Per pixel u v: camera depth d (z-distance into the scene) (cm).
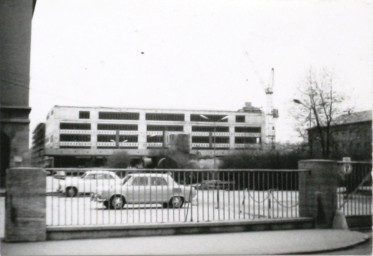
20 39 3238
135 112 10756
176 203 1602
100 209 1809
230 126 11175
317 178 1326
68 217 1534
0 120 3131
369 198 1409
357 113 4816
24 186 1065
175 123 10925
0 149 3123
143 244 1034
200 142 11038
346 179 1428
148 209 1667
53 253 935
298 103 5172
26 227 1059
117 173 2025
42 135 5741
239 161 5728
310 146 5094
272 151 5462
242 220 1238
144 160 8731
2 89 3180
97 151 10475
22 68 3222
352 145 4731
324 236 1179
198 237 1130
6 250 957
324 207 1318
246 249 1002
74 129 10394
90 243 1041
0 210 1894
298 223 1288
